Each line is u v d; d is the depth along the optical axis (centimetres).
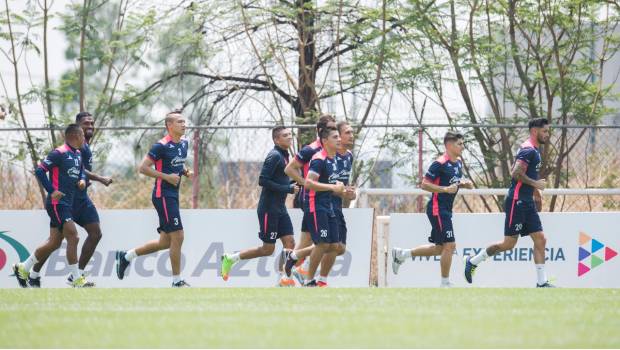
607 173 5259
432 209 3869
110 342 1738
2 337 1809
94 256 4459
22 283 3819
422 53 5788
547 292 2969
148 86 6138
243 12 5850
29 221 4522
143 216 4472
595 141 5250
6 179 5050
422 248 4062
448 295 2797
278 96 6147
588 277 4419
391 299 2625
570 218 4428
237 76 6197
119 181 5272
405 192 4672
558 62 5684
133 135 5350
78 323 2020
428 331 1848
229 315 2164
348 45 6059
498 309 2302
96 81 6316
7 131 4984
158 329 1908
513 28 5772
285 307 2370
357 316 2128
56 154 3691
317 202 3628
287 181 3856
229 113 6066
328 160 3631
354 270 4422
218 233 4434
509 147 5441
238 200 5075
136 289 3203
